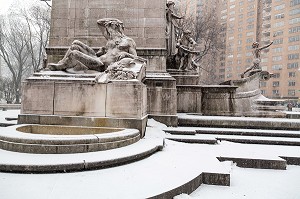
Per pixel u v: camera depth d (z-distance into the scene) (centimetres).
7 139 563
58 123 810
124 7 1172
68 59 894
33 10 3969
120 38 952
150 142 716
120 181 452
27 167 469
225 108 1309
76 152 557
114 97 803
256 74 1395
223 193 493
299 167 685
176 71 1518
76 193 392
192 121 1083
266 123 1067
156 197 395
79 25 1188
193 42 1566
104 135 624
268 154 721
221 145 834
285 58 5706
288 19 5675
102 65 905
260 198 478
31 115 819
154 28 1160
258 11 6372
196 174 509
